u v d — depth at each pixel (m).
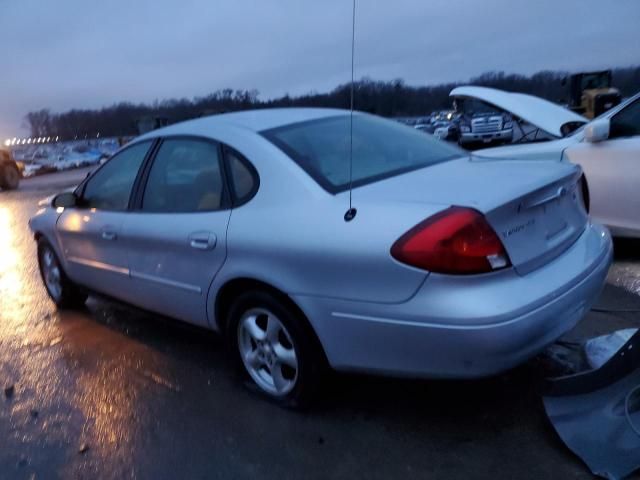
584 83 21.75
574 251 2.79
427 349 2.40
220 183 3.23
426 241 2.34
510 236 2.46
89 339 4.36
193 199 3.39
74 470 2.77
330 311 2.63
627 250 5.45
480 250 2.33
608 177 5.01
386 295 2.45
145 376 3.66
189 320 3.50
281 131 3.29
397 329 2.44
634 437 2.38
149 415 3.19
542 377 3.17
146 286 3.71
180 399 3.33
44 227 4.84
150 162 3.79
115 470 2.74
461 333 2.29
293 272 2.73
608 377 2.54
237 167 3.16
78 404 3.38
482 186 2.60
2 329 4.77
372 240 2.47
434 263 2.32
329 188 2.84
